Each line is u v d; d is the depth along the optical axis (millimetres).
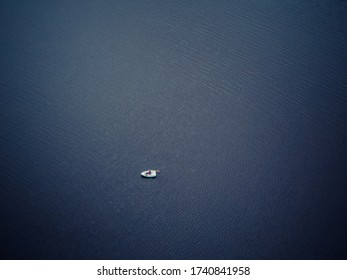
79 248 58156
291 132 71625
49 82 78875
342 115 73688
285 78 79625
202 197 64062
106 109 75188
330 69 80812
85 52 84188
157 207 62969
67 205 62875
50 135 71250
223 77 80188
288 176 66062
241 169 67250
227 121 73625
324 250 57625
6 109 74562
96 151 69438
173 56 83812
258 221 61094
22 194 63875
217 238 59344
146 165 67875
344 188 64312
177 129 72625
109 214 62031
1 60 82375
